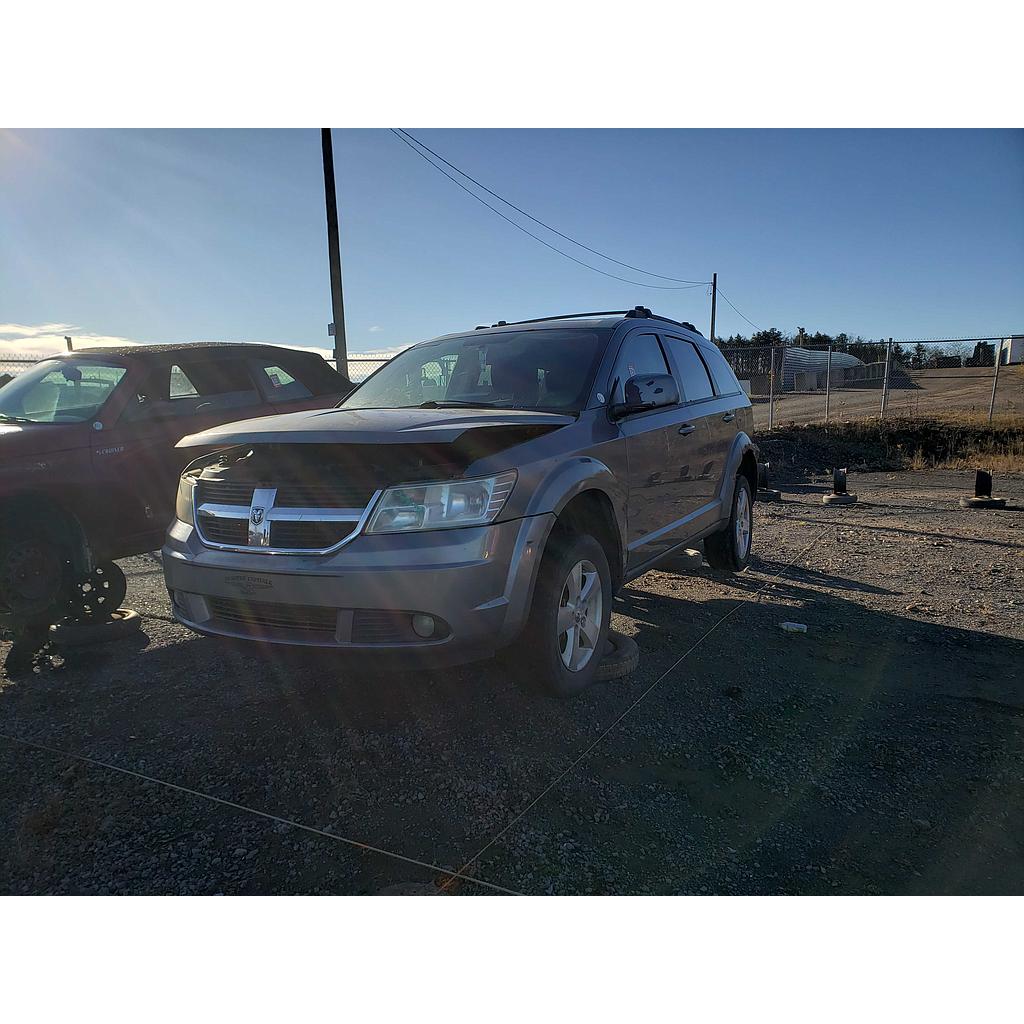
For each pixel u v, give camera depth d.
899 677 3.97
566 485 3.38
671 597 5.54
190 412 5.44
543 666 3.36
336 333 14.65
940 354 23.50
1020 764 3.08
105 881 2.36
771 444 17.23
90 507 4.73
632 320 4.79
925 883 2.38
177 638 4.63
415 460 3.08
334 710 3.54
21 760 3.12
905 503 10.73
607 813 2.72
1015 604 5.32
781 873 2.42
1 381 6.57
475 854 2.48
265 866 2.43
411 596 2.91
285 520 3.08
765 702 3.65
